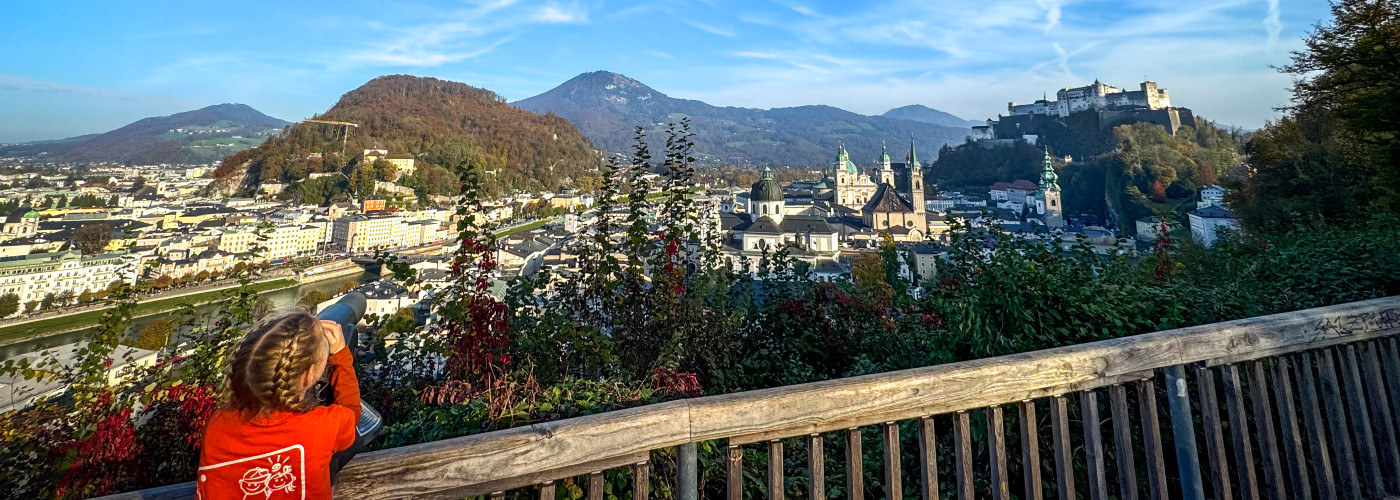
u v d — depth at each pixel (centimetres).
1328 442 335
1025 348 356
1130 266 523
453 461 167
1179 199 8706
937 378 207
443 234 10819
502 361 374
